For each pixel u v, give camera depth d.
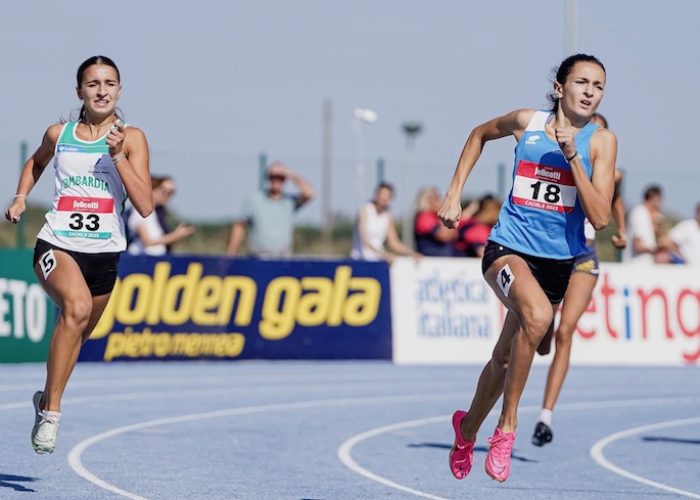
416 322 33.47
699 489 15.50
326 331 32.81
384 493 14.63
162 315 31.08
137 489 14.38
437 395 26.52
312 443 18.92
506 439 12.18
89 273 13.82
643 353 34.78
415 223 34.94
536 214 12.38
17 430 19.14
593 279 18.48
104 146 13.70
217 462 16.67
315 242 40.97
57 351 13.41
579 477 16.38
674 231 37.09
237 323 31.92
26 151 35.19
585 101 12.09
